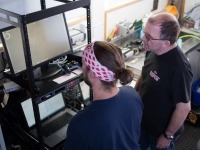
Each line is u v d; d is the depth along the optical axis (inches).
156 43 62.2
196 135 110.9
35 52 69.5
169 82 64.2
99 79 45.9
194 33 117.1
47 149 71.9
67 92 87.1
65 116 82.9
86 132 45.8
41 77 70.6
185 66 62.7
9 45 64.6
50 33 71.9
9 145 77.5
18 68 67.3
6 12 56.8
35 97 63.4
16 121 77.7
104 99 46.9
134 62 100.8
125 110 48.4
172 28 60.3
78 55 79.7
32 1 83.4
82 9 94.6
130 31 110.6
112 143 47.1
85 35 91.5
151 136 74.5
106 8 102.8
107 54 45.1
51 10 58.5
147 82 69.1
